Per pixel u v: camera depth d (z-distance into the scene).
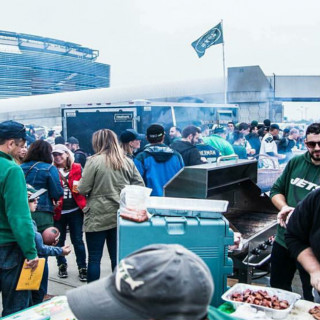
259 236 3.26
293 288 4.12
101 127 8.15
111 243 3.83
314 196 2.25
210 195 3.34
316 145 2.85
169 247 0.94
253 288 2.30
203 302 0.86
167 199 2.41
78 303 0.93
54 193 3.75
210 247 2.16
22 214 2.55
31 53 48.03
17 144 2.64
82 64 54.34
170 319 0.83
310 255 2.25
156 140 4.57
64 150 4.47
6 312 2.70
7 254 2.62
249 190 3.87
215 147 6.92
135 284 0.85
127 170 3.82
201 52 13.11
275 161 6.30
